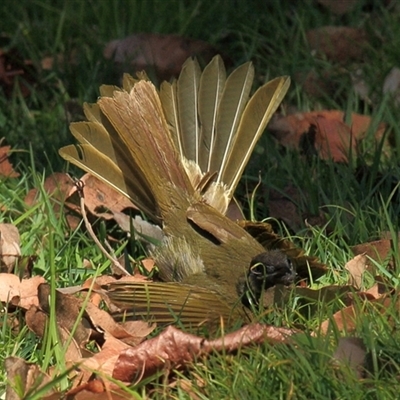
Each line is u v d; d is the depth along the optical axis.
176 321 8.33
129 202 10.78
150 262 10.01
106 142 10.18
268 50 14.52
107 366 7.84
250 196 11.01
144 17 14.98
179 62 13.87
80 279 9.56
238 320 8.35
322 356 7.47
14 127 12.70
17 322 8.80
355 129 12.60
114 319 8.57
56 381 7.20
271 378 7.44
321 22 14.95
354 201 10.52
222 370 7.59
